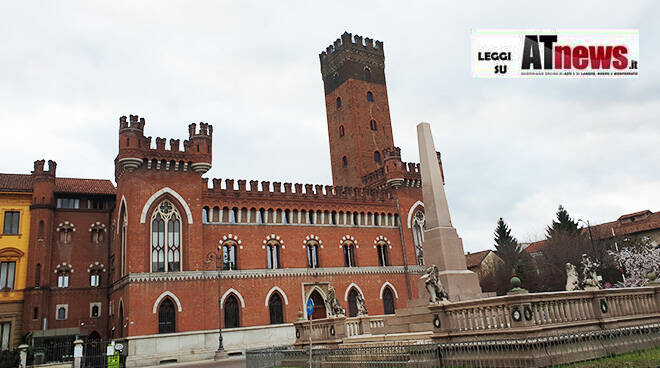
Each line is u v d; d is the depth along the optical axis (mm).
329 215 65188
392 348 21469
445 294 21688
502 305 18531
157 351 49031
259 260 58406
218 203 57625
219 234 56969
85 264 59875
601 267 77875
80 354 42094
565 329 18953
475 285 29938
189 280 52781
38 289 55375
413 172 73250
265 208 60438
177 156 55188
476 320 19516
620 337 19141
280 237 60625
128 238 51219
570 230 90000
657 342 20203
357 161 79125
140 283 50219
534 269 89375
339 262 63875
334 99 86125
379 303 65062
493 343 17562
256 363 29812
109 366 42031
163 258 52562
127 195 52875
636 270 69688
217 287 54812
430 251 30859
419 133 33219
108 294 59938
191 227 54531
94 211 62000
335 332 30375
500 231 108938
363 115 81938
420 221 72438
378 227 68812
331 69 87812
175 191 54750
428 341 23125
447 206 31469
